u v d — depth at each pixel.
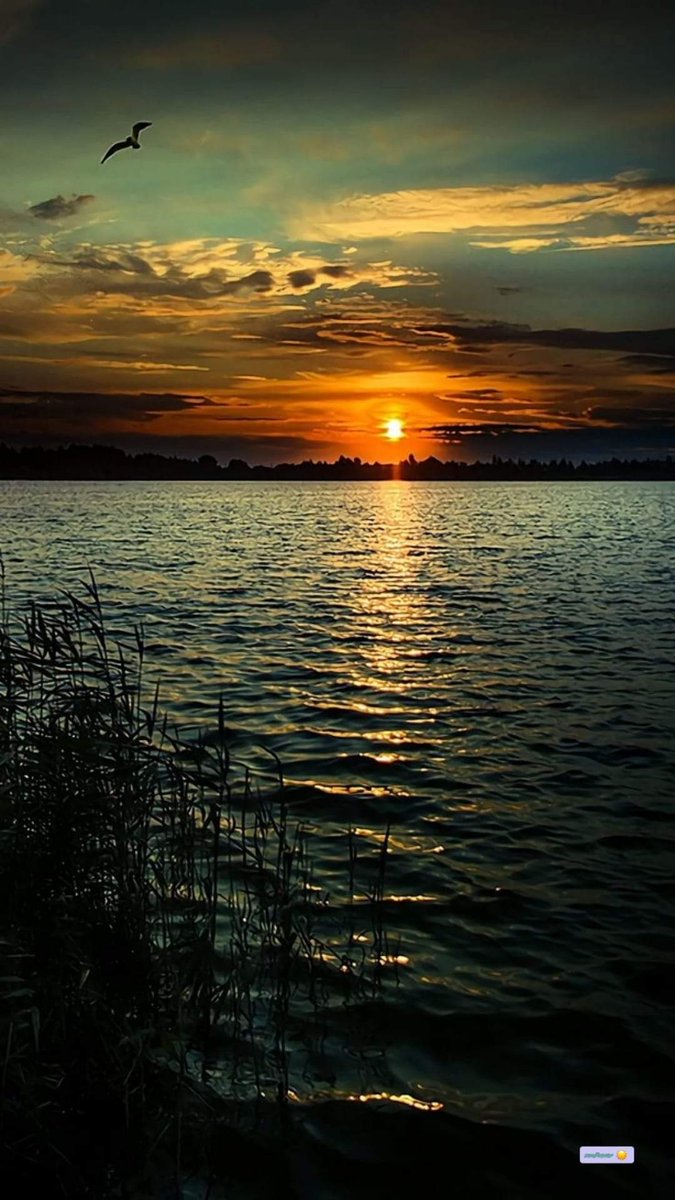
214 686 17.77
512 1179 5.07
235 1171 5.07
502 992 6.88
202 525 81.44
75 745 6.35
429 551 53.94
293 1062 5.98
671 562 45.97
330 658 20.86
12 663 7.11
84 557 46.75
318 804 11.06
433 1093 5.73
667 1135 5.40
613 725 15.12
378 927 7.84
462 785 11.92
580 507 134.25
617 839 10.06
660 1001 6.79
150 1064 5.73
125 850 6.39
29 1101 5.07
